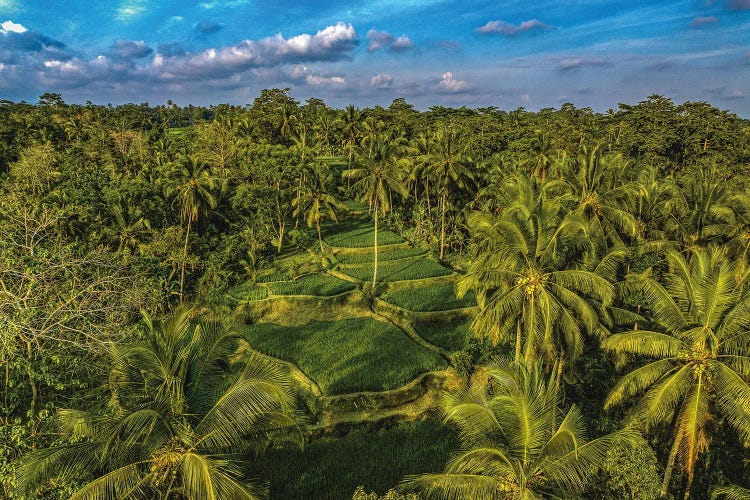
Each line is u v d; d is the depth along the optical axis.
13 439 13.98
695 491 19.97
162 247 43.34
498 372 15.45
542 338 21.73
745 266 28.64
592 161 33.88
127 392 14.49
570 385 27.02
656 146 69.19
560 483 13.35
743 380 15.44
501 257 22.94
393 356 32.28
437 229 57.97
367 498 14.74
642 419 16.36
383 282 44.28
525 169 62.25
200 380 14.94
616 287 23.17
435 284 45.28
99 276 20.42
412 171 60.78
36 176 51.59
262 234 54.81
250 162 68.00
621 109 96.56
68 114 101.75
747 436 15.39
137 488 12.62
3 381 16.36
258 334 36.16
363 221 68.50
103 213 45.47
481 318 23.66
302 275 47.78
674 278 18.33
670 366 17.02
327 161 97.19
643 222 37.03
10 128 82.75
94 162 71.38
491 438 14.58
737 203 32.06
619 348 18.05
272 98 96.62
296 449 24.34
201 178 45.75
